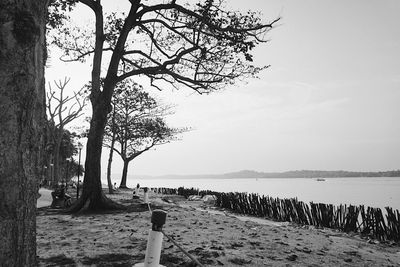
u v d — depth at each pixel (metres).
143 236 6.92
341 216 13.13
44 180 35.31
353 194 62.78
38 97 2.59
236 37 15.07
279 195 60.38
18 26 2.39
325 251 6.75
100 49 14.38
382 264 6.20
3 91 2.30
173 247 5.86
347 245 8.38
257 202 17.77
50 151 41.38
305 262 5.52
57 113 35.06
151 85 18.05
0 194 2.25
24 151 2.39
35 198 2.52
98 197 12.88
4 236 2.25
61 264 4.61
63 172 52.75
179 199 30.33
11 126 2.32
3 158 2.27
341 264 5.71
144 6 14.52
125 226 8.38
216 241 6.71
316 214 14.01
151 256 2.79
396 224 11.11
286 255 5.88
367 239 10.92
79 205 12.71
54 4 14.45
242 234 8.02
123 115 35.09
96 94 13.98
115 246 5.87
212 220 10.60
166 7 14.62
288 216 15.38
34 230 2.49
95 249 5.59
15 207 2.31
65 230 7.79
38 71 2.59
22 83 2.39
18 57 2.38
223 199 22.09
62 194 14.25
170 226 8.77
